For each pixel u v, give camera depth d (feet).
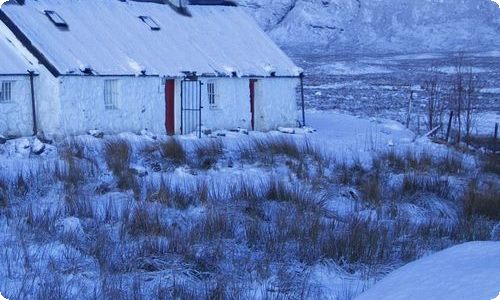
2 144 78.84
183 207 52.85
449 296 19.48
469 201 57.98
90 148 77.36
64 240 42.01
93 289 34.32
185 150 77.46
